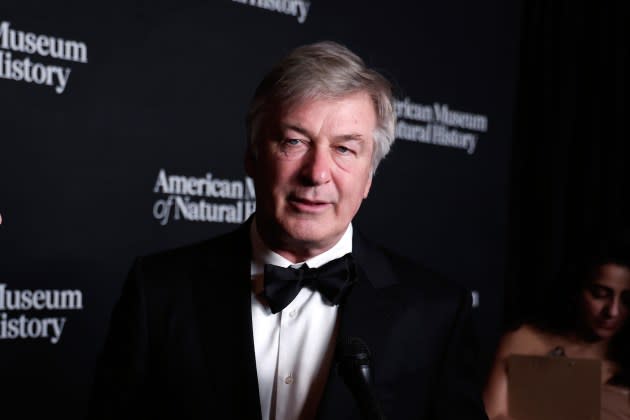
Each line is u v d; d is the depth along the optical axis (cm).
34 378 228
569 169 372
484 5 349
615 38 371
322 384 149
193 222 261
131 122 248
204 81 264
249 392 143
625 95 372
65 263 234
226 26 269
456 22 338
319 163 139
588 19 374
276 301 149
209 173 265
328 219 144
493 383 246
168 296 153
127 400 148
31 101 228
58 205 233
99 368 153
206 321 150
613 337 239
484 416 154
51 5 231
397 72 317
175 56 257
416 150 324
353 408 143
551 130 365
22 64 226
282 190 143
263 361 151
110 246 243
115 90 244
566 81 368
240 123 273
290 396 148
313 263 158
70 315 235
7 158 223
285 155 142
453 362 157
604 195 371
